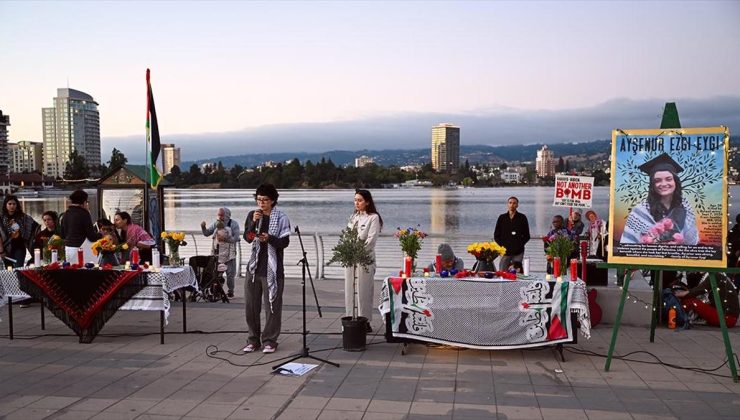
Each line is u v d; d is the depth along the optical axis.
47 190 84.81
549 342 6.66
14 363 6.69
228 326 8.54
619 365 6.57
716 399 5.50
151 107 11.73
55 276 7.55
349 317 7.36
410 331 6.89
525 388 5.79
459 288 6.81
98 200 12.44
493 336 6.76
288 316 9.17
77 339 7.79
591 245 11.85
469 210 64.69
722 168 6.19
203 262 10.62
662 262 6.32
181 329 8.36
